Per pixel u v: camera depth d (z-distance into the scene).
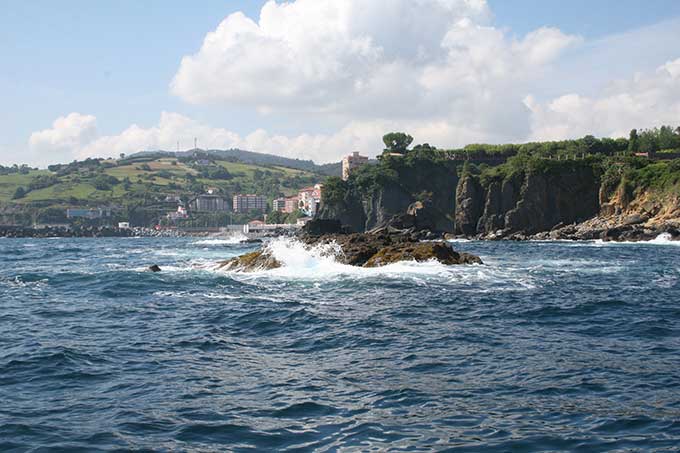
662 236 122.06
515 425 12.47
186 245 132.38
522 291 34.22
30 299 33.22
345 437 11.89
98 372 16.95
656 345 19.97
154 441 11.67
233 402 14.10
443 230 195.12
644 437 11.71
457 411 13.35
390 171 197.12
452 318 25.45
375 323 24.28
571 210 165.38
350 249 48.38
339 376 16.36
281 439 11.80
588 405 13.65
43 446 11.37
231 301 31.20
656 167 150.50
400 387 15.19
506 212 166.50
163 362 18.12
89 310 28.94
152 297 33.31
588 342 20.50
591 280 40.69
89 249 110.81
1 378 16.38
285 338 21.69
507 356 18.44
